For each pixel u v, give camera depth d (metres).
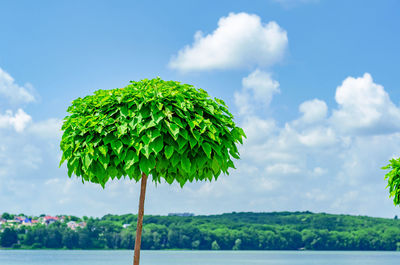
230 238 132.88
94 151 5.44
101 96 5.83
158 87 5.77
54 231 127.06
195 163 5.61
